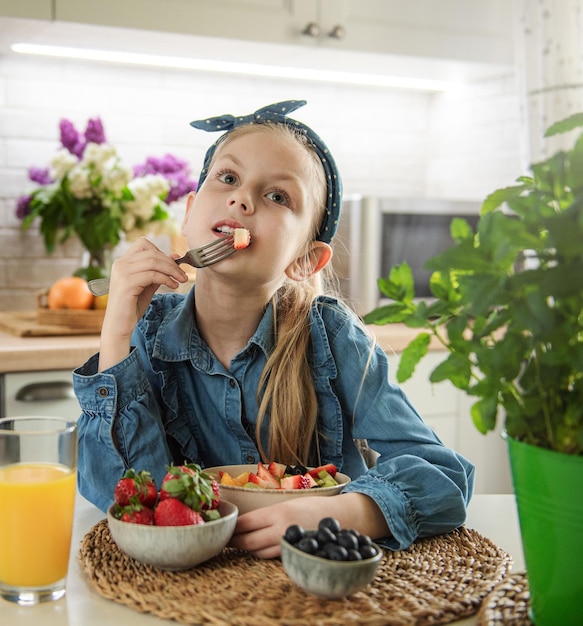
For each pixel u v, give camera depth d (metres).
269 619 0.71
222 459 1.24
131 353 1.11
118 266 1.14
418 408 2.47
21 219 2.64
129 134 2.79
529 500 0.70
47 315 2.32
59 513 0.78
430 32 2.66
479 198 3.09
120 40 2.39
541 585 0.70
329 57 2.63
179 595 0.77
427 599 0.77
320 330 1.26
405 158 3.30
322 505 0.91
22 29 2.26
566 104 2.56
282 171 1.16
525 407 0.69
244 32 2.39
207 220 1.16
